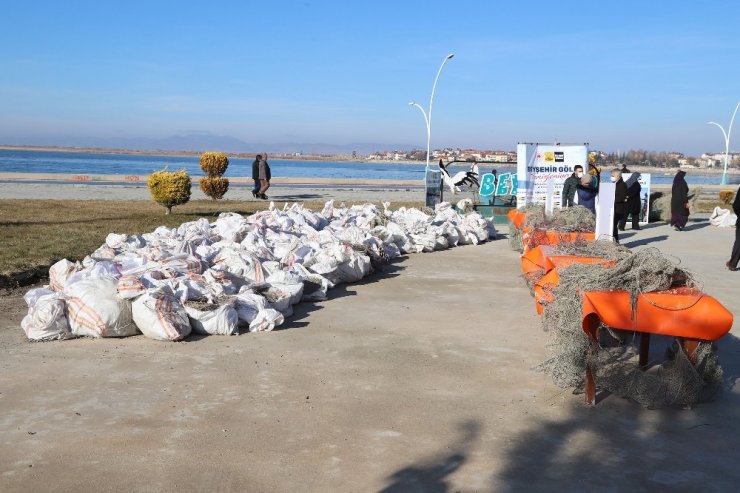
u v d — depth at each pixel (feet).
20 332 25.11
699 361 18.74
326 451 15.60
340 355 23.07
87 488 13.67
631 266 19.19
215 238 39.99
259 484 13.99
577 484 14.33
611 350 19.83
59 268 29.84
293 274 31.68
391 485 14.08
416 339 25.32
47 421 16.98
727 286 38.06
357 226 48.75
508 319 28.76
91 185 125.18
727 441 16.72
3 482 13.83
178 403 18.37
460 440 16.37
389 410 18.19
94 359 22.02
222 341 24.45
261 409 18.07
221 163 99.09
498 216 74.59
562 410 18.52
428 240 49.52
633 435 16.97
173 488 13.75
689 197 90.84
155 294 24.77
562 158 67.41
